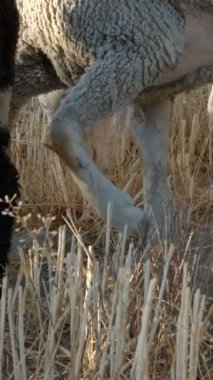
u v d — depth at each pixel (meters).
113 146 12.41
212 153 13.44
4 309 7.79
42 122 12.83
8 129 9.15
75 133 9.76
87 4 9.78
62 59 10.15
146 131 10.67
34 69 10.45
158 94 10.25
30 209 11.70
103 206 9.74
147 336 7.61
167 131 10.73
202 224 11.02
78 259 8.05
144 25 9.73
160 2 9.76
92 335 7.75
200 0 9.78
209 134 13.21
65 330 8.51
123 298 7.59
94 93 9.77
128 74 9.77
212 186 12.22
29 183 12.10
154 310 7.99
